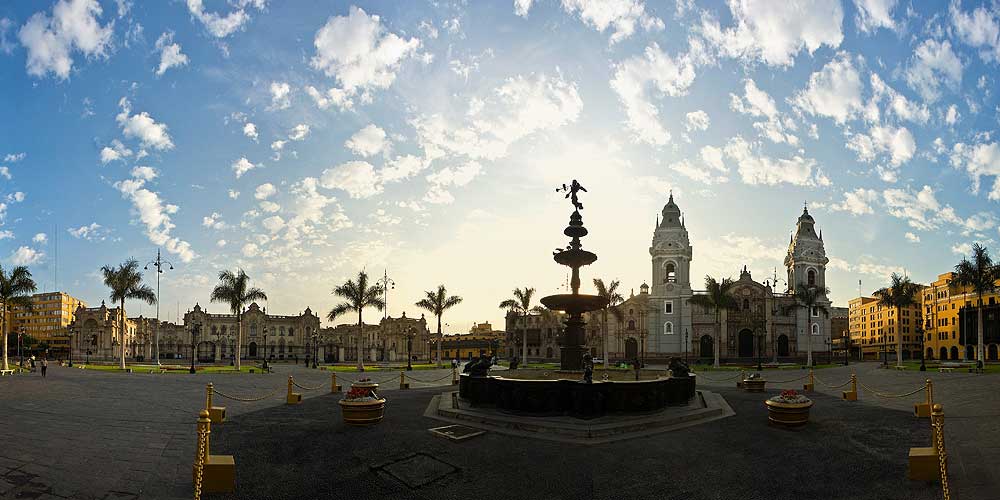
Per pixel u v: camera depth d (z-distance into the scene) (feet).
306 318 423.64
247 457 49.19
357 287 195.93
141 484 41.47
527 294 261.85
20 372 166.71
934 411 42.04
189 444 52.95
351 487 42.19
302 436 56.39
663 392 67.15
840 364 267.80
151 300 197.57
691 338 305.53
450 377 149.38
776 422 61.52
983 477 42.42
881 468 46.37
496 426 59.93
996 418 64.03
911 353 417.69
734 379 150.82
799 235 320.09
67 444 49.57
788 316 306.96
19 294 177.88
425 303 222.07
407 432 57.36
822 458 49.42
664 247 316.60
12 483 39.19
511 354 395.14
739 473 45.42
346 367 229.04
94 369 189.06
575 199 93.76
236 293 190.90
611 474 44.70
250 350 408.46
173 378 135.23
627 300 319.06
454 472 45.19
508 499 39.88
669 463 47.50
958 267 191.83
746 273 308.40
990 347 326.03
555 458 48.26
